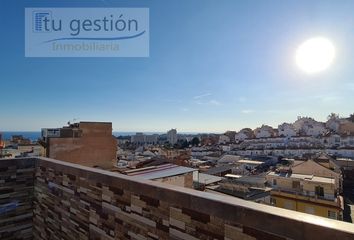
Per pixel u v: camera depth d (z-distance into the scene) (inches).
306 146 1736.0
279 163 1357.0
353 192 983.0
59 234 108.5
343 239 37.1
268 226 46.3
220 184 712.4
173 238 64.6
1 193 118.1
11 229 121.0
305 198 669.9
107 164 418.9
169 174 234.5
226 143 2347.4
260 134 2276.1
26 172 126.1
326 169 763.4
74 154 394.9
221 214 54.2
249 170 1197.1
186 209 61.7
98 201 89.3
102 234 87.1
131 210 77.0
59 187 109.6
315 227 40.3
